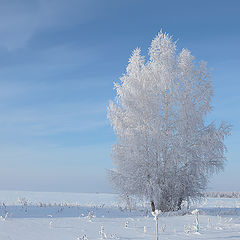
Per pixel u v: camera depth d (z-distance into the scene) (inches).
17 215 498.9
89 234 346.3
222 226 429.4
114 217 534.3
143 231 378.6
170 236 338.6
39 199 1380.4
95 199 1510.8
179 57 885.2
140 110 822.5
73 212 578.6
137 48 889.5
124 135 831.7
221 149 820.0
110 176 842.8
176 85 840.3
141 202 836.6
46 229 366.0
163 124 821.9
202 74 873.5
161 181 804.0
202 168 800.9
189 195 817.5
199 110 845.2
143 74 862.5
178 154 796.0
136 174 800.9
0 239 302.8
